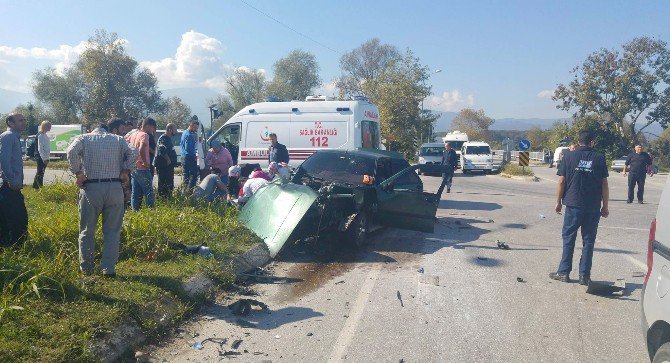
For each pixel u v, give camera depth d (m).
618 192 20.33
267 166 13.41
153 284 5.61
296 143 13.23
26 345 4.01
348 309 5.80
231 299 6.02
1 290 4.77
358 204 8.62
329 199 8.39
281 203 8.17
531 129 102.31
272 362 4.48
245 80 56.59
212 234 7.86
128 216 7.57
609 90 49.53
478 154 31.67
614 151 50.34
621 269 7.76
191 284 5.92
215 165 12.07
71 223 7.04
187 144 11.33
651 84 48.03
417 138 43.75
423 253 8.50
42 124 12.59
